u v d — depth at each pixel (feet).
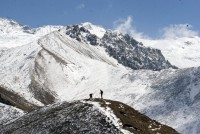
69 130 207.00
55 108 243.40
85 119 211.00
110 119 206.69
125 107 232.32
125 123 206.49
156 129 218.38
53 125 216.95
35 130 219.20
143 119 226.58
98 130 200.03
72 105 235.61
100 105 226.17
